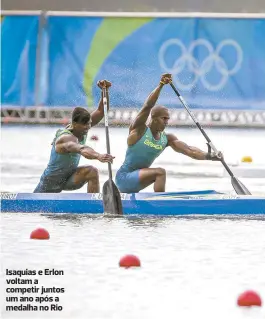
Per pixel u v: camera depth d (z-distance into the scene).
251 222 28.45
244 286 18.70
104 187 30.19
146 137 31.69
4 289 18.61
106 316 16.25
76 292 18.11
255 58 68.06
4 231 26.14
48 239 24.73
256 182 43.19
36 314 16.72
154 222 28.34
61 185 31.69
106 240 24.62
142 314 16.36
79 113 30.75
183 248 23.41
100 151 55.00
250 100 68.06
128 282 19.02
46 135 66.38
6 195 30.97
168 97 67.62
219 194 31.27
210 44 68.06
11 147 58.69
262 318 16.14
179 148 32.44
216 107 67.75
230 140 64.06
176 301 17.31
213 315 16.31
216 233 26.03
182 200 30.19
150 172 31.48
